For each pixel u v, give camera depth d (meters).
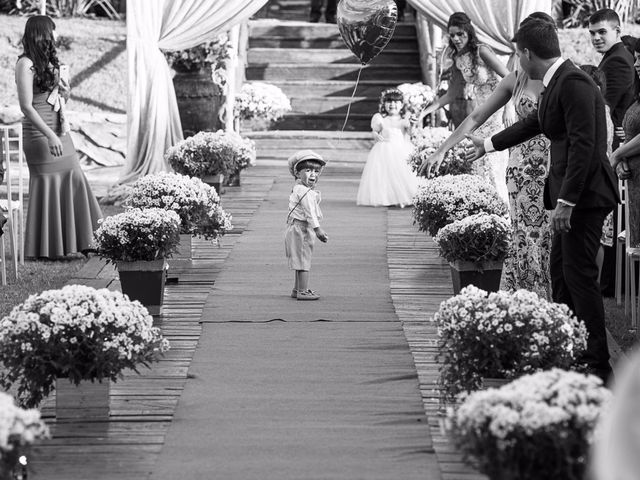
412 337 7.05
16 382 6.02
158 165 13.20
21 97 9.37
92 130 15.77
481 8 12.50
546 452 3.65
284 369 6.31
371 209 12.03
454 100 10.51
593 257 6.04
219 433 5.24
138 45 13.13
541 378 3.89
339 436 5.20
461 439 3.88
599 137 5.96
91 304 5.25
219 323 7.39
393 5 9.22
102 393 5.43
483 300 5.28
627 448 2.72
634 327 7.57
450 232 7.57
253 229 10.88
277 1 20.84
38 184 9.70
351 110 17.25
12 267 9.33
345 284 8.61
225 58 14.23
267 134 16.44
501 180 10.48
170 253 7.52
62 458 4.91
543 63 6.12
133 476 4.70
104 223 7.43
